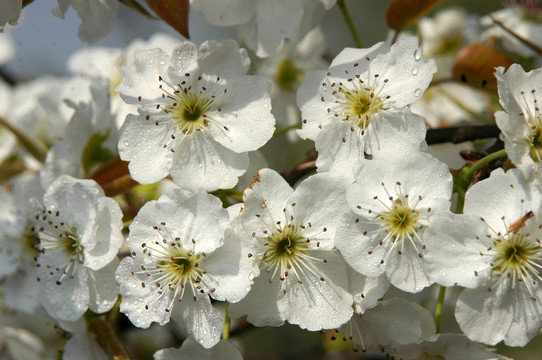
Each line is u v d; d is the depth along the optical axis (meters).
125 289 0.33
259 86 0.34
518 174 0.33
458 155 0.38
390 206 0.33
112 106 0.40
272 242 0.33
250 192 0.33
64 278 0.34
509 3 0.41
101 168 0.35
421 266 0.33
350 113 0.34
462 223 0.33
